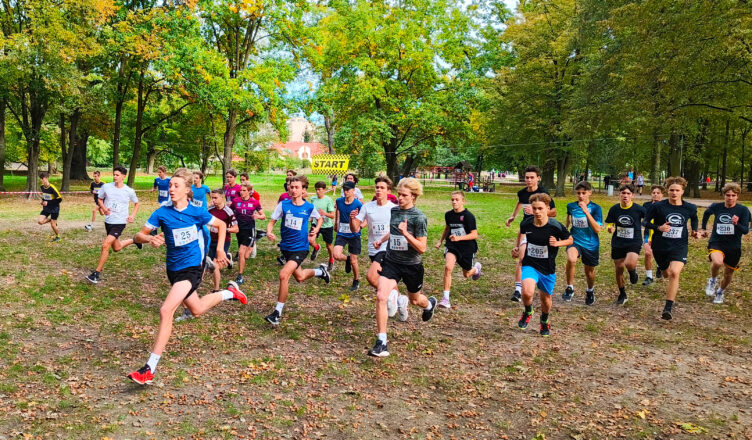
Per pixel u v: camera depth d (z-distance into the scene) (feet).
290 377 14.97
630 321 21.50
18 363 14.99
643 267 33.40
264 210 63.67
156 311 21.04
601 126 82.12
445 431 12.08
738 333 19.85
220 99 78.23
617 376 15.48
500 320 21.40
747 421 12.57
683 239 22.63
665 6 53.72
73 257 30.68
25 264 27.99
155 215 14.92
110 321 19.38
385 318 16.83
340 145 108.06
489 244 41.39
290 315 21.35
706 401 13.75
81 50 68.54
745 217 23.58
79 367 14.99
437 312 22.41
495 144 118.01
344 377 15.08
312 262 33.22
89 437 11.16
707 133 106.42
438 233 46.42
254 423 12.13
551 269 19.10
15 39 64.54
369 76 103.30
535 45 97.86
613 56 70.64
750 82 57.06
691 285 28.07
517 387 14.64
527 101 102.63
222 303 22.65
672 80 54.85
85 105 76.64
